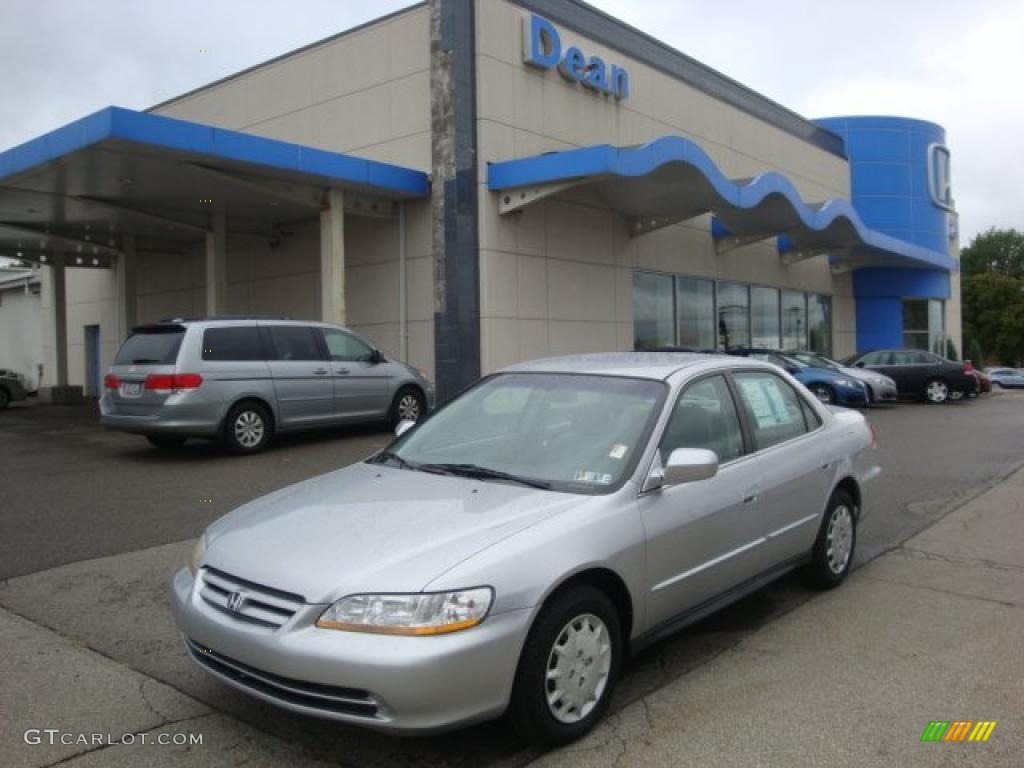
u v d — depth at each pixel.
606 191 16.52
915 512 7.93
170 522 7.27
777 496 4.77
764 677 4.11
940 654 4.39
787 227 20.72
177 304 21.38
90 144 11.81
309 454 10.86
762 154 24.78
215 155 12.46
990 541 6.82
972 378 22.11
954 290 34.84
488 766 3.30
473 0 15.04
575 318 16.98
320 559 3.30
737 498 4.41
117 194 14.95
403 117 16.16
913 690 3.95
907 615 5.01
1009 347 73.44
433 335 15.52
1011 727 3.58
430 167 15.68
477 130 15.01
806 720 3.64
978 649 4.46
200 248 20.64
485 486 3.96
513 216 15.52
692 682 4.06
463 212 14.62
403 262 15.92
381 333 16.33
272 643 3.11
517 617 3.19
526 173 14.49
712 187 15.80
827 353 28.97
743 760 3.31
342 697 3.03
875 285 30.81
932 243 31.94
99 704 3.85
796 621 4.92
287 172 13.56
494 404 4.77
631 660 4.34
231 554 3.53
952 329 34.62
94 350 24.34
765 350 19.78
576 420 4.36
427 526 3.49
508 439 4.45
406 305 15.95
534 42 15.97
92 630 4.79
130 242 19.52
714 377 4.75
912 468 10.51
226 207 16.14
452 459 4.44
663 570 3.90
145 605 5.20
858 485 5.73
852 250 25.97
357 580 3.14
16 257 21.14
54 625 4.87
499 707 3.17
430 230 15.59
